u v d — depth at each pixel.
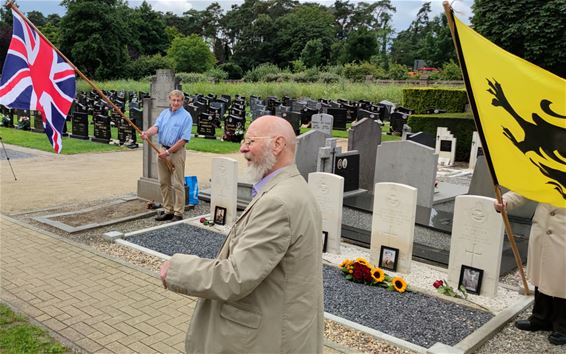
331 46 75.75
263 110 22.98
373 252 6.32
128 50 75.25
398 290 5.41
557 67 18.33
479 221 5.36
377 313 4.90
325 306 5.03
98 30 61.50
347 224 7.98
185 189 8.84
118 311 4.70
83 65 62.84
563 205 3.94
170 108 7.69
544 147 4.02
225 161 7.67
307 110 23.34
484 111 4.14
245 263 2.08
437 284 5.49
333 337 4.36
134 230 7.51
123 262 5.99
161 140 7.78
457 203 5.50
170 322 4.52
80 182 10.95
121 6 78.38
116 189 10.33
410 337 4.41
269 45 84.81
